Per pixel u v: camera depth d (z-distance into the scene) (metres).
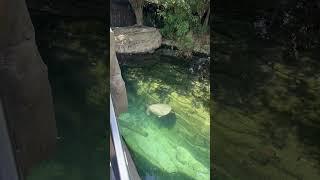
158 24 11.71
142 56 10.74
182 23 10.90
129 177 3.86
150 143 7.72
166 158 7.40
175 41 11.09
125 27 11.45
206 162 7.40
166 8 11.19
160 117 8.52
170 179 6.99
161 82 10.05
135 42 10.87
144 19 12.14
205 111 8.95
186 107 9.08
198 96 9.34
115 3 12.08
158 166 7.15
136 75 10.26
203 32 10.75
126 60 10.69
